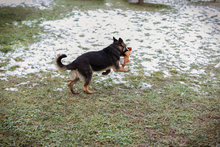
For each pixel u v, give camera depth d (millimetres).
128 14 13914
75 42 9133
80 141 3324
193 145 3227
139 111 4309
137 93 5141
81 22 12016
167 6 16406
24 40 9039
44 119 3924
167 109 4387
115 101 4715
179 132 3562
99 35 10164
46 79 5746
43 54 7695
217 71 6656
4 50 7645
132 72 6484
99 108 4395
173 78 6078
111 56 5129
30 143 3248
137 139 3391
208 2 18453
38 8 14359
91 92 5090
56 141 3291
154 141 3350
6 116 3906
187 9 15695
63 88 5309
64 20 12188
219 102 4684
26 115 3990
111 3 16859
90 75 4852
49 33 10094
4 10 13258
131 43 9250
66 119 3943
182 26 11852
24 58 7238
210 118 4051
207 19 13359
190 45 9188
